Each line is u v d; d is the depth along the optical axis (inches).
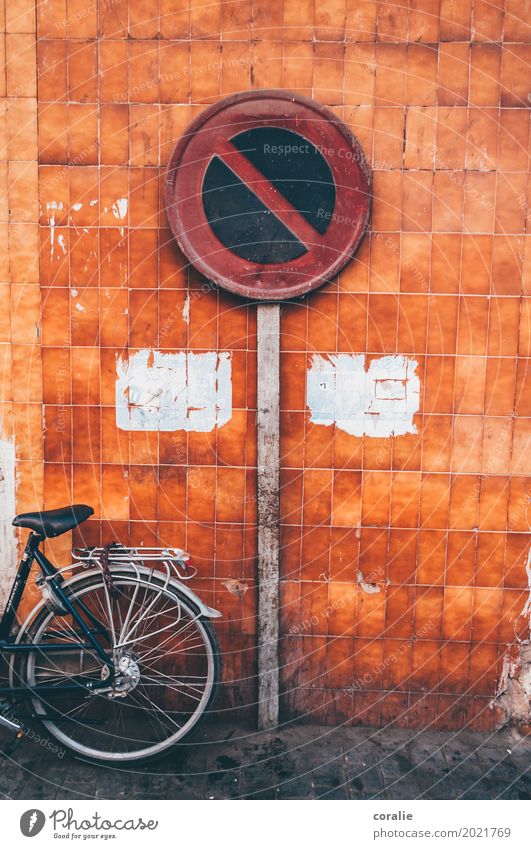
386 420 130.3
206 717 137.1
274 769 125.6
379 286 127.3
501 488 131.2
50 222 128.2
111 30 124.2
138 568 126.0
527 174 124.5
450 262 126.5
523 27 122.0
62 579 126.1
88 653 132.6
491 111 123.5
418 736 134.3
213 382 130.6
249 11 123.0
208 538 134.1
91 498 134.3
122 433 132.5
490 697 135.3
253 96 122.1
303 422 130.7
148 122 125.6
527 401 129.1
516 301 127.0
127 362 130.9
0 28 124.7
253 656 135.9
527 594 133.3
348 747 131.2
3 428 133.3
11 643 125.6
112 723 136.1
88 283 129.3
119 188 127.0
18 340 131.1
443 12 122.2
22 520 120.7
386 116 124.1
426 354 128.5
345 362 129.1
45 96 125.7
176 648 136.4
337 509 132.4
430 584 133.6
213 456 132.3
